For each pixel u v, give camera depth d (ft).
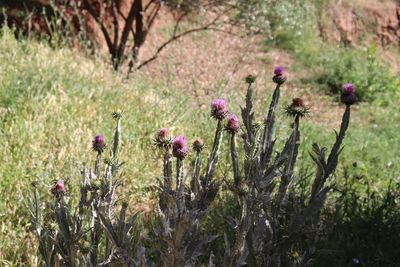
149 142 31.04
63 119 30.86
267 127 12.89
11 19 50.96
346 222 24.22
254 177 12.37
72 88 35.42
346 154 43.11
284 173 13.12
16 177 24.31
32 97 31.68
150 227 21.33
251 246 12.31
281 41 73.05
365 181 34.50
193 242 11.28
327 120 57.31
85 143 28.17
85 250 13.06
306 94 63.82
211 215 22.93
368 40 79.87
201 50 67.05
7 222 22.18
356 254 22.31
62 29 52.44
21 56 38.75
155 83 47.42
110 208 13.65
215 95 43.14
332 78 66.59
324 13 78.18
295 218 13.15
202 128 35.12
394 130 56.08
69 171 24.80
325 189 12.89
